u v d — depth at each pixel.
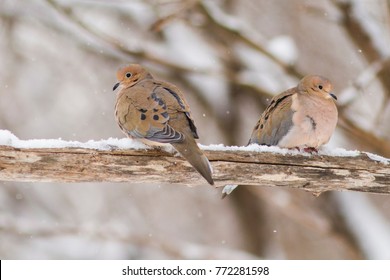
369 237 15.22
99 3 14.62
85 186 19.14
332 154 8.18
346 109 12.81
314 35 16.91
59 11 13.77
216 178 8.01
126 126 8.00
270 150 8.05
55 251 16.73
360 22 13.45
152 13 15.76
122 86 9.27
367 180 8.22
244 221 18.17
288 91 9.16
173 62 14.34
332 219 15.33
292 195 15.76
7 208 18.55
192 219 19.14
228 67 15.89
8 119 18.28
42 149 7.48
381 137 12.97
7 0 16.08
